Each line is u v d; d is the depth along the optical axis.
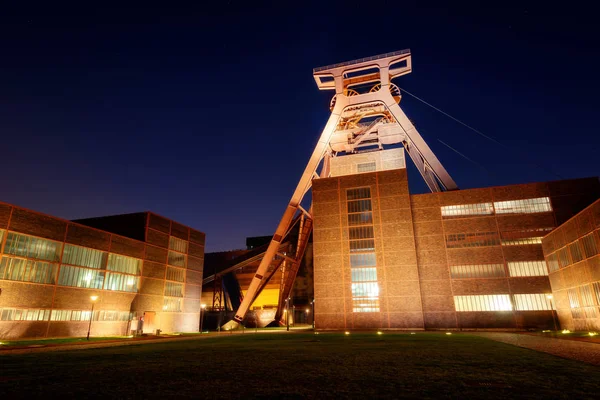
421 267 49.22
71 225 40.22
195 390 8.52
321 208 54.19
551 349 17.83
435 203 51.00
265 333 46.09
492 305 45.91
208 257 93.12
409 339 26.89
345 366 12.29
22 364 13.95
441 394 7.82
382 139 61.44
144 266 49.97
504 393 7.88
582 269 35.06
